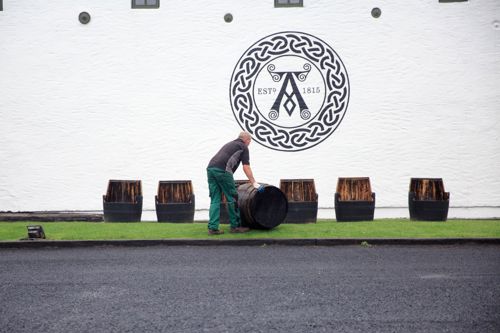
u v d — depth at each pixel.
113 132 16.89
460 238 10.38
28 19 16.98
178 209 13.49
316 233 11.05
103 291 6.80
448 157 16.66
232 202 11.22
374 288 6.84
